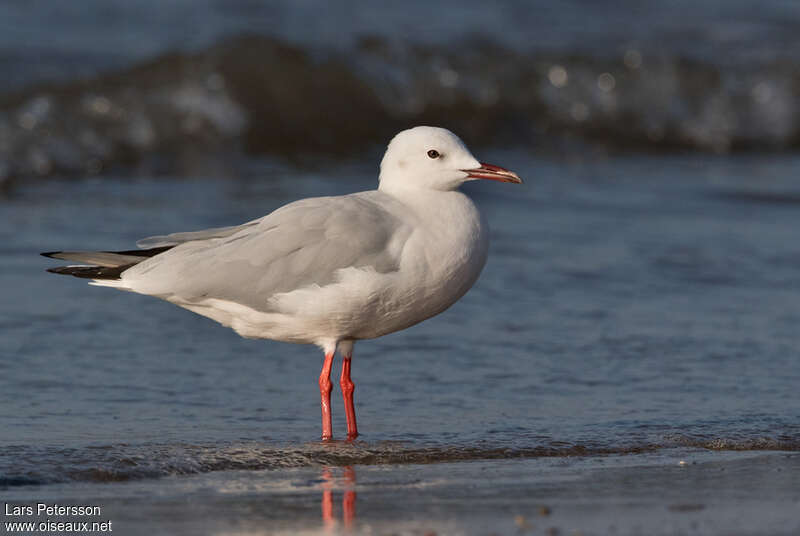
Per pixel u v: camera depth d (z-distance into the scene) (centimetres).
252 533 764
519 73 2830
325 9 2986
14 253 1600
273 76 2562
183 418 1070
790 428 1052
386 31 2866
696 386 1185
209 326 1384
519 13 3172
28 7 2788
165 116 2412
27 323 1337
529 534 757
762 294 1548
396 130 2622
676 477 905
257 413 1097
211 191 2016
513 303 1477
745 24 3325
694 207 2069
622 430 1043
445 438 1017
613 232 1856
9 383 1145
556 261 1672
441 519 791
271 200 1939
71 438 991
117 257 1053
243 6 2936
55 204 1894
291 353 1296
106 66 2503
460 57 2808
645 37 3122
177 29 2742
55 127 2289
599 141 2750
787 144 2870
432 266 1010
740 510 812
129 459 927
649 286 1570
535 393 1162
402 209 1034
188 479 893
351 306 1005
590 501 835
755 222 1970
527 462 954
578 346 1316
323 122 2548
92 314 1394
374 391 1167
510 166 2417
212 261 1016
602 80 2873
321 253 998
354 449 978
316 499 839
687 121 2850
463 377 1212
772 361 1271
